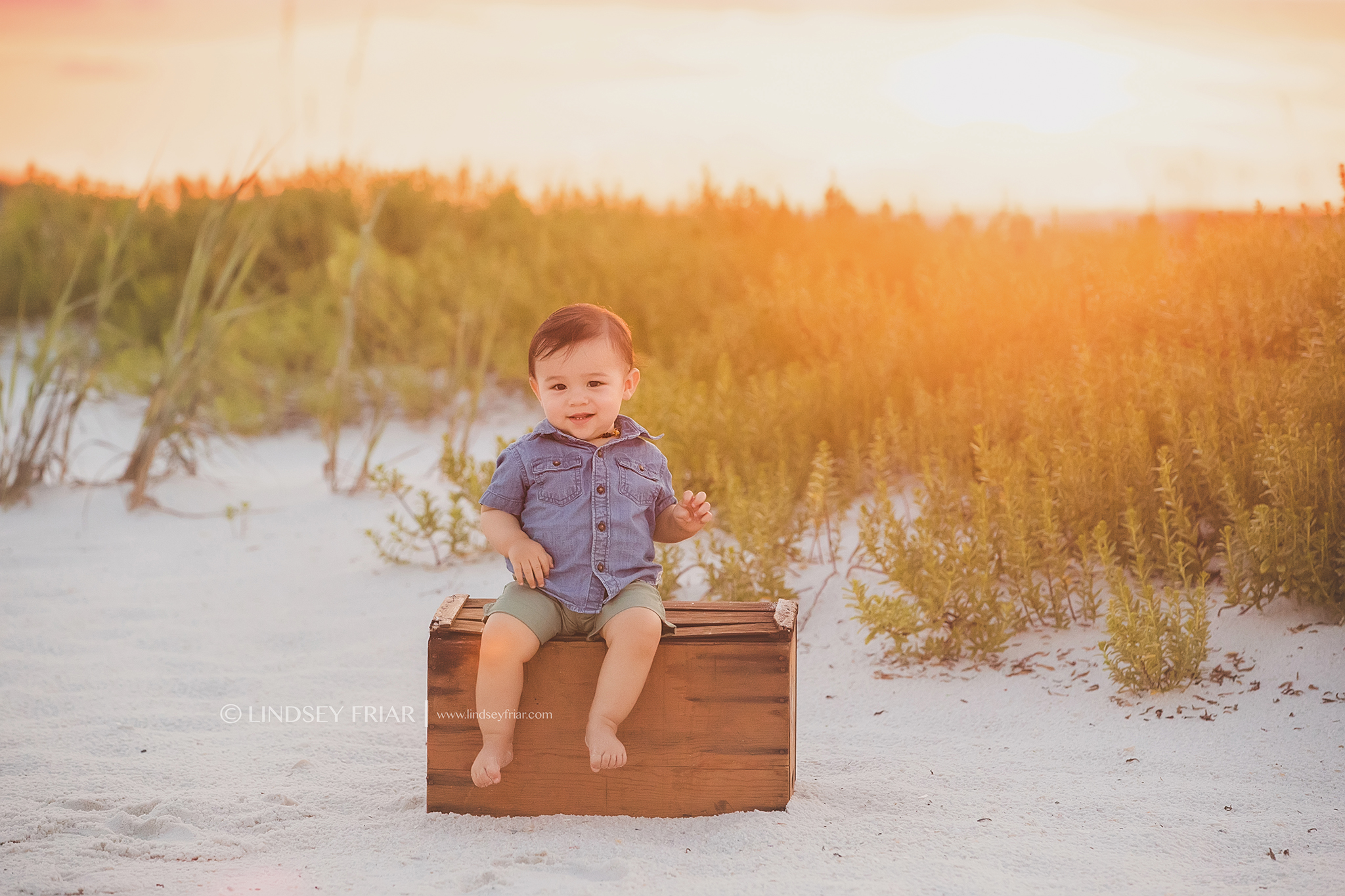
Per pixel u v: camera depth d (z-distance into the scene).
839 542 5.25
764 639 3.05
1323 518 4.19
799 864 2.78
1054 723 3.83
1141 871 2.73
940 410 5.68
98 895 2.61
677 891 2.62
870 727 3.92
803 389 6.11
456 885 2.66
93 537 6.44
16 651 4.66
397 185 11.16
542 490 3.15
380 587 5.50
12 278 11.38
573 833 2.97
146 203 11.27
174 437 7.95
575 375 3.15
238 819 3.07
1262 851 2.84
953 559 4.50
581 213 10.76
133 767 3.50
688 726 3.07
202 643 4.82
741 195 10.39
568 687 3.06
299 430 9.23
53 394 7.35
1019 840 2.92
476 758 3.04
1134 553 4.61
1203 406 4.95
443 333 9.34
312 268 10.41
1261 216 6.33
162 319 10.25
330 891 2.63
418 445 8.58
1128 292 5.91
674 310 8.69
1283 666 3.95
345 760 3.61
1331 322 5.17
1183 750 3.54
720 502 5.57
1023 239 8.31
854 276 8.23
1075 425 5.20
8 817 3.05
